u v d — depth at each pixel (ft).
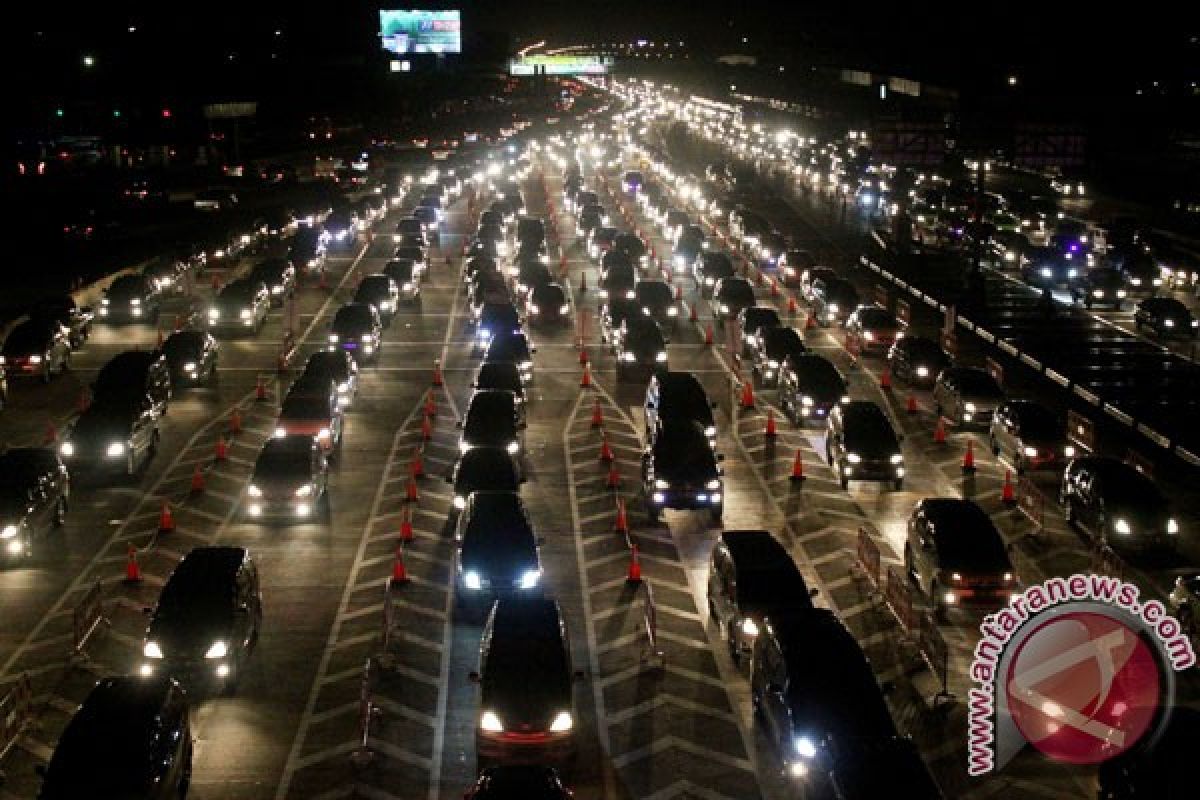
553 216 317.01
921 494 114.01
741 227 269.23
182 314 195.21
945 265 249.75
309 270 225.97
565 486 115.75
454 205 342.03
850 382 155.12
